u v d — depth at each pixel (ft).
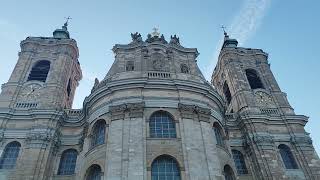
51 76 139.74
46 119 119.96
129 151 93.45
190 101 110.63
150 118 104.53
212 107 116.26
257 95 146.00
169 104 107.86
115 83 112.37
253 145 123.34
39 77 142.10
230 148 122.62
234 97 148.66
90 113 116.16
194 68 130.52
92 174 98.68
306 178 116.47
